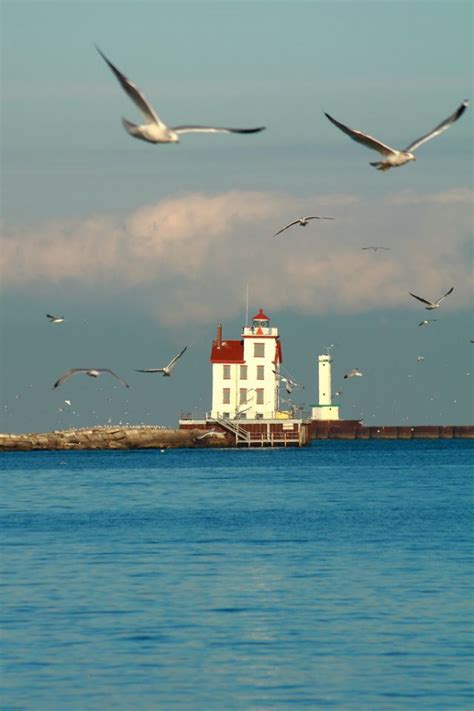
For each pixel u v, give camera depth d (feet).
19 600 535.19
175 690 387.14
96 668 412.77
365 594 544.21
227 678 400.26
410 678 399.24
